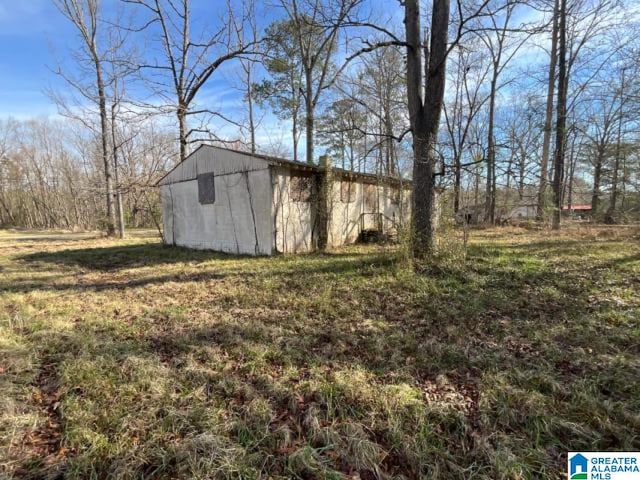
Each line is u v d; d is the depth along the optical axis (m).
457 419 2.17
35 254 10.86
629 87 10.05
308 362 2.98
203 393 2.52
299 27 12.41
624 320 3.75
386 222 12.92
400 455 1.93
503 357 3.01
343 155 20.66
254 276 6.50
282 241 9.21
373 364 2.95
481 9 5.95
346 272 6.36
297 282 5.80
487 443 1.96
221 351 3.25
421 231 6.75
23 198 37.12
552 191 14.43
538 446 1.96
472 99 15.73
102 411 2.29
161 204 12.62
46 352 3.29
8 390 2.54
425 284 5.36
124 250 11.48
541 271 5.93
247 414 2.25
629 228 13.52
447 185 7.03
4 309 4.69
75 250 11.73
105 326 3.98
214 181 10.33
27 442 2.05
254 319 4.11
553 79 14.80
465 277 5.67
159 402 2.39
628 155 17.14
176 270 7.57
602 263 6.49
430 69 6.57
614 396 2.40
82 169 33.09
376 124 16.91
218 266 7.81
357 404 2.33
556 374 2.71
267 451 1.95
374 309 4.43
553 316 3.99
